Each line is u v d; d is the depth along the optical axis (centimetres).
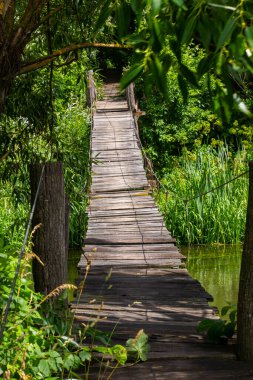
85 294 727
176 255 945
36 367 394
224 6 256
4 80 550
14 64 549
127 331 553
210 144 2119
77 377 447
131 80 279
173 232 1452
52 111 739
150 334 539
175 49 282
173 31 276
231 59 275
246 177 1547
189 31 264
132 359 484
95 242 1038
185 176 1594
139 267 882
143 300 701
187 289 753
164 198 1542
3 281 430
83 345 502
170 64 286
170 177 1712
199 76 277
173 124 2144
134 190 1415
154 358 486
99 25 287
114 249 993
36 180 534
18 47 548
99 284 781
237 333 488
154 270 859
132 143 1731
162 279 807
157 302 691
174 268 884
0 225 1258
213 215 1453
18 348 376
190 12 272
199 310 654
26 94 729
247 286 474
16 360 372
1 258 436
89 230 1129
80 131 1673
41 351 424
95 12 681
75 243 1391
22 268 434
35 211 537
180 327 572
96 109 2047
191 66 1850
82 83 828
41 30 698
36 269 540
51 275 538
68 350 434
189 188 1498
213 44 286
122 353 436
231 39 255
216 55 271
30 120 744
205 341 523
